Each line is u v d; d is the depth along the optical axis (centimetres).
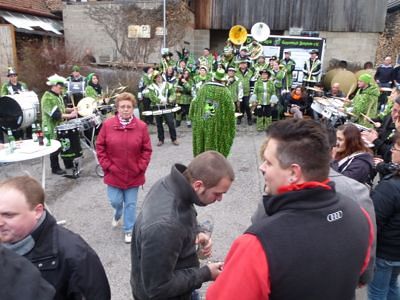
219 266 185
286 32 1678
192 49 1731
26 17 1616
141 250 162
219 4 1688
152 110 804
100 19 1496
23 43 1288
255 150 773
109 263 356
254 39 1252
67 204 496
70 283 161
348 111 682
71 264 159
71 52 1277
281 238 111
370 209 210
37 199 155
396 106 365
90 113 638
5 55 1212
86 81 878
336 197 122
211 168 166
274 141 123
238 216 461
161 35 1453
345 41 1655
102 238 403
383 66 1145
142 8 1462
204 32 1725
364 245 125
